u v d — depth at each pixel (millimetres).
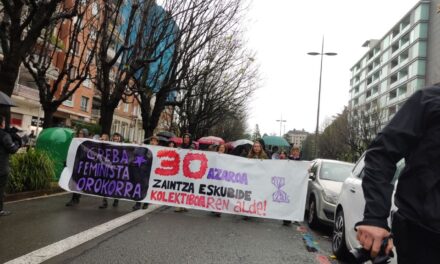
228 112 39438
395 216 2205
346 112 56781
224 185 10438
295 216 10188
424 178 2105
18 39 10734
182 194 10500
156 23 16922
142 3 16625
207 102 33031
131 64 16953
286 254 6758
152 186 10523
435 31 64250
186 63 19734
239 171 10453
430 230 2021
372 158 2230
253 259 6227
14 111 39000
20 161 10914
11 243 6191
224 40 22219
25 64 16469
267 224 10008
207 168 10492
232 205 10375
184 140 11742
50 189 11828
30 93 39906
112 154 10555
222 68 25625
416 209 2094
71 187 10414
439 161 2098
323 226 10164
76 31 16875
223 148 10867
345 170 10789
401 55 75188
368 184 2172
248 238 7824
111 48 40375
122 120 63750
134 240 6879
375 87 88688
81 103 49375
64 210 9312
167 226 8320
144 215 9477
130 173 10516
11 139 8008
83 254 5852
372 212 2076
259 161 10422
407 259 2117
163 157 10578
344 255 6504
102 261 5578
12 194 10156
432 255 2033
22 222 7680
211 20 18516
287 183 10305
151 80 21453
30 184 11016
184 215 10070
